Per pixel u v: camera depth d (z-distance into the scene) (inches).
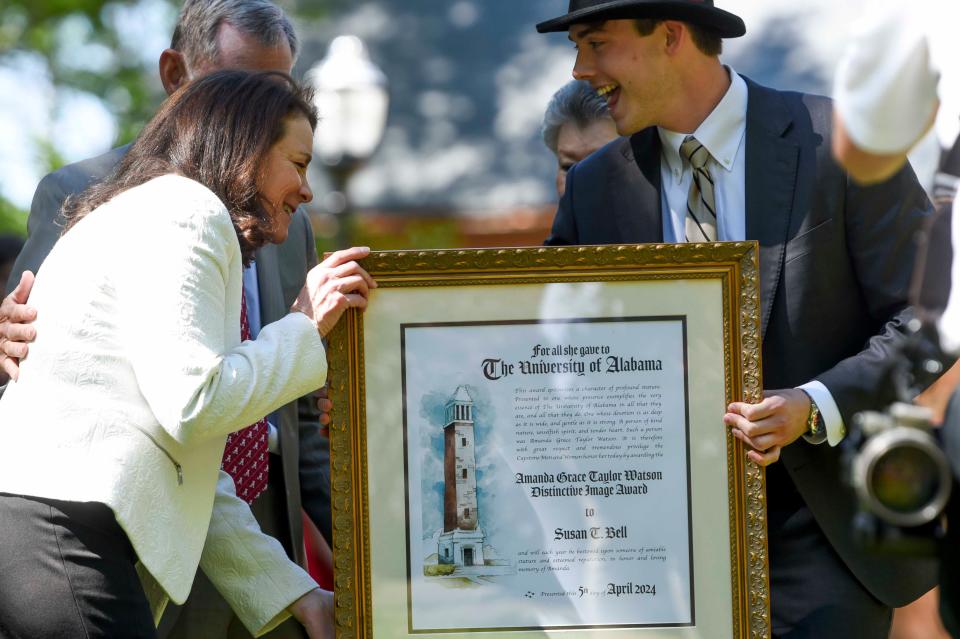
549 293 329.1
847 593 354.9
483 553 328.5
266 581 350.0
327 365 321.4
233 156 319.3
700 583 327.9
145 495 297.6
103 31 1391.5
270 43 414.9
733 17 354.9
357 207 1359.5
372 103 941.2
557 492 329.1
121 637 295.9
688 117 365.7
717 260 327.3
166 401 293.1
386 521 329.1
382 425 329.1
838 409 334.3
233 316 315.0
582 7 366.9
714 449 328.5
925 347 311.0
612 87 370.6
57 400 298.5
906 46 279.4
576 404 329.1
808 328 354.9
